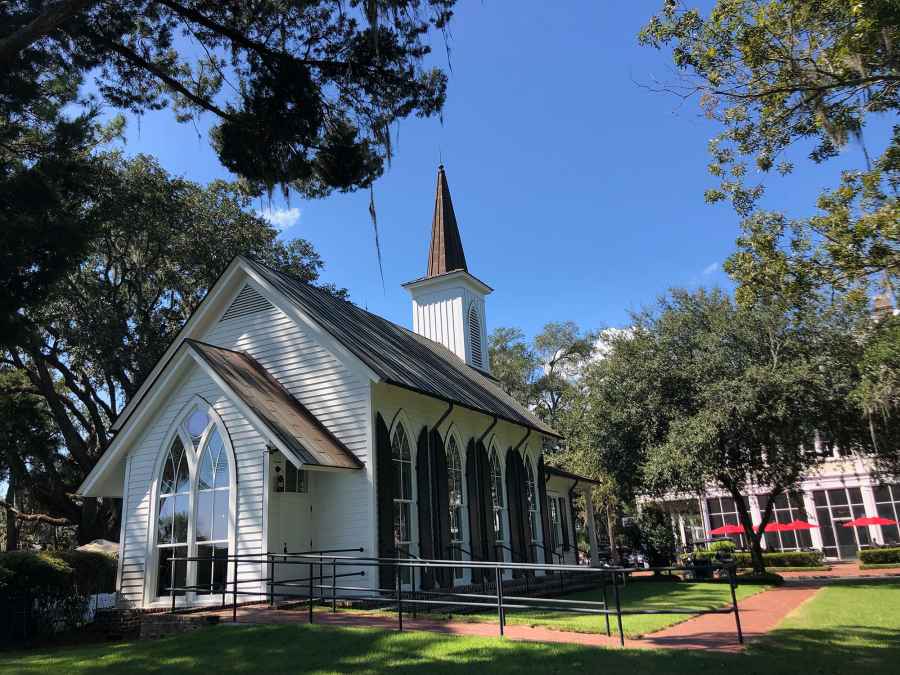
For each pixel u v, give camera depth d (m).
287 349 18.02
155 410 16.78
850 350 22.97
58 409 30.80
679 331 27.95
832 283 12.29
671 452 24.81
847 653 9.13
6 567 14.29
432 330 31.86
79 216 14.07
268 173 13.16
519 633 10.70
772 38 11.35
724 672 7.89
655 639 10.35
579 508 44.06
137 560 16.08
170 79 12.65
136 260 34.91
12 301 11.86
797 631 11.28
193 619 12.26
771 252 12.62
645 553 35.03
